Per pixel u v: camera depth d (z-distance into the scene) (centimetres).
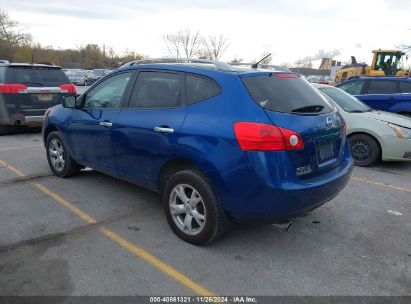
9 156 712
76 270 333
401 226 441
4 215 442
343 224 442
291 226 432
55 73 959
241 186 330
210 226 357
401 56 2495
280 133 324
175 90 391
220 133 337
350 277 333
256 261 355
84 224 422
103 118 462
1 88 873
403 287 321
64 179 572
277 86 363
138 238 392
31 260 347
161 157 387
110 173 475
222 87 354
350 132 722
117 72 468
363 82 1015
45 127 584
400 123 694
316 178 355
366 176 649
